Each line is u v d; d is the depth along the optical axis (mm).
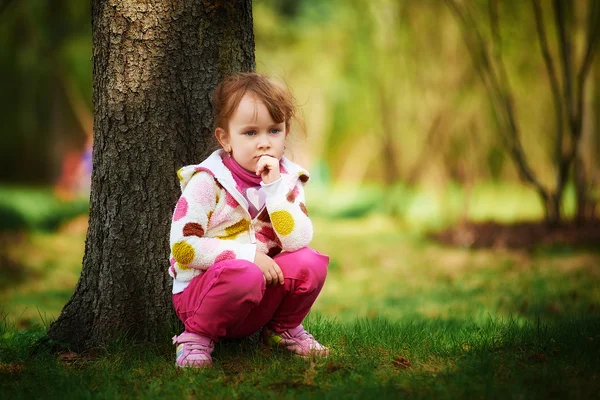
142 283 3854
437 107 14562
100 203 3895
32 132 26734
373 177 24922
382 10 15711
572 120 11305
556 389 2873
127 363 3502
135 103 3811
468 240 11875
